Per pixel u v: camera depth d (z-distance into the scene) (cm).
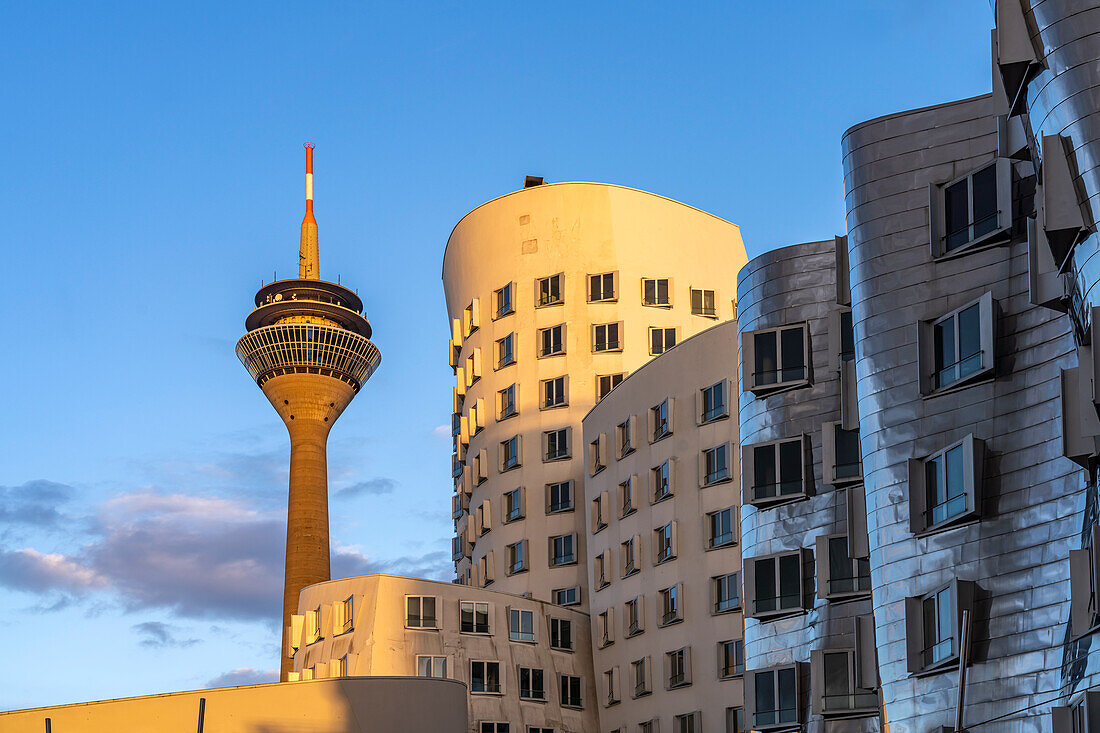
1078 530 3378
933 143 4112
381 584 8094
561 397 9512
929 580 3781
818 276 5150
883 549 3947
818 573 4772
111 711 6216
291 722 6094
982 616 3597
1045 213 3306
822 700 4591
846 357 4994
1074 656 3216
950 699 3647
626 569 7906
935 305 3962
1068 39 3372
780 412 5106
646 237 9800
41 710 6284
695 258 9894
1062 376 3269
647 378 7881
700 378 7425
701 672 7125
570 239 9812
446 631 8081
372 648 7888
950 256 3928
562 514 9288
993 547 3619
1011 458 3634
